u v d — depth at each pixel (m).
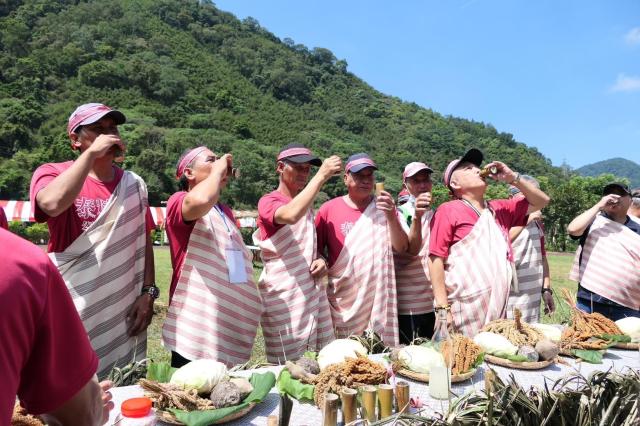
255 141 95.31
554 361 2.52
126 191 2.78
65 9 119.62
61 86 90.75
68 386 0.94
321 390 1.85
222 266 2.82
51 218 2.54
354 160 3.53
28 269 0.83
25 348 0.83
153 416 1.55
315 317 3.20
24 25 104.38
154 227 3.03
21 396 0.93
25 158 61.50
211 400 1.75
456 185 3.38
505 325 2.65
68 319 0.93
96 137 2.66
